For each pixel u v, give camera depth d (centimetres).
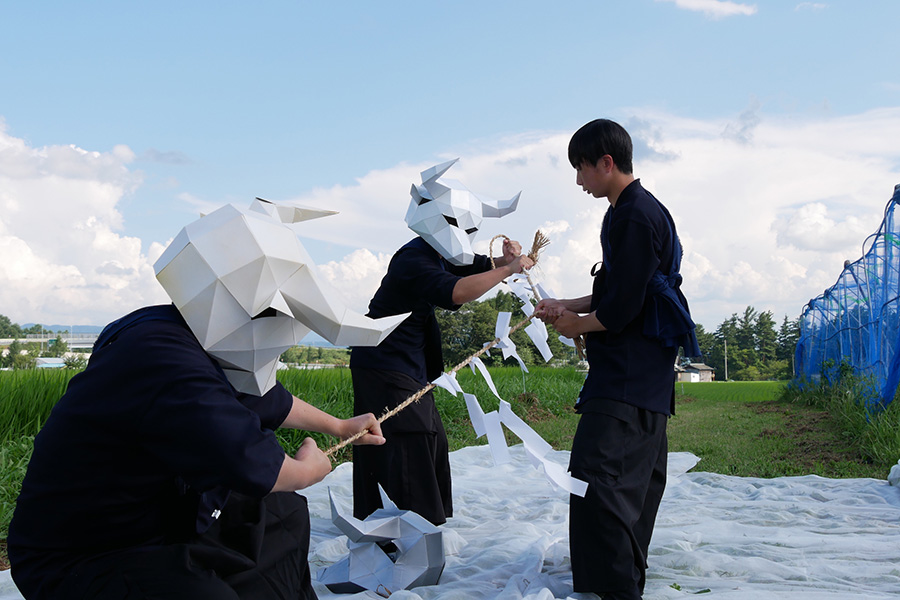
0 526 438
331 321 196
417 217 377
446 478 436
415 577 324
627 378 311
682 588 332
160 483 193
